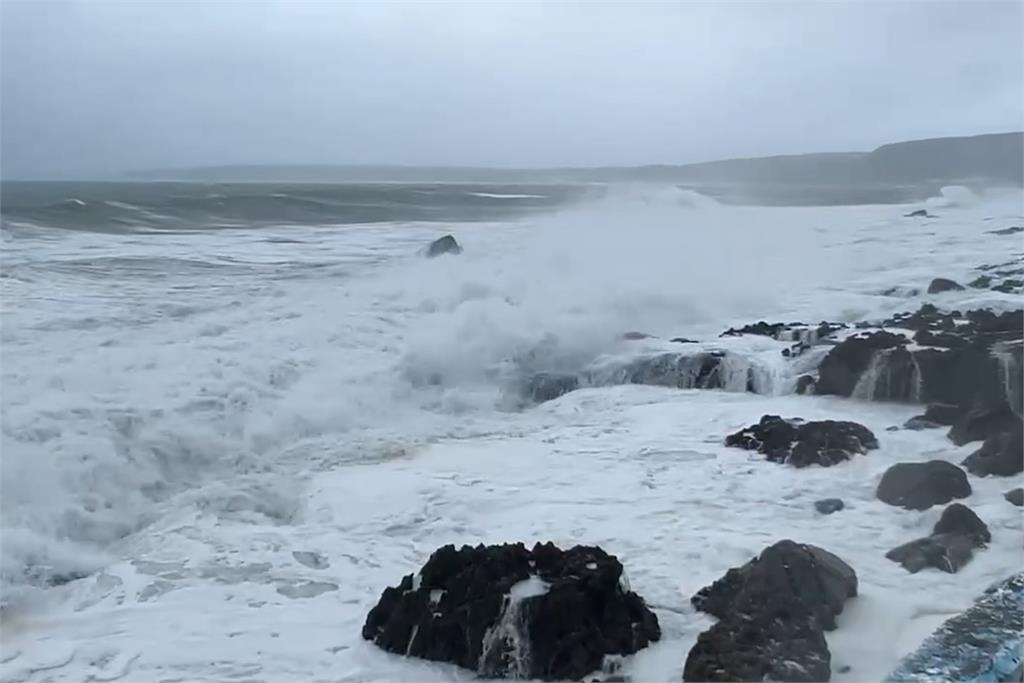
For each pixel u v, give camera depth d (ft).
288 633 19.07
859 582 19.94
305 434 32.58
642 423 33.42
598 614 17.90
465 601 18.07
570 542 22.89
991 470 26.17
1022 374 33.19
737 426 32.37
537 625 17.26
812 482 26.53
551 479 27.76
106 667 17.87
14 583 21.43
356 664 17.88
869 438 29.43
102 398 31.58
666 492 26.27
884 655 17.07
